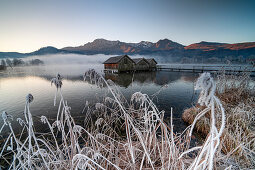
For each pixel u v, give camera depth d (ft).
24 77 79.56
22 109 24.89
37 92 38.83
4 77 80.28
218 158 5.59
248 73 20.27
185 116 18.12
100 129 15.49
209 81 1.99
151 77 69.36
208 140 2.69
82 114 20.92
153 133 6.06
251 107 13.66
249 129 10.48
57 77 4.08
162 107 23.57
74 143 4.95
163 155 5.56
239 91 18.71
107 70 101.71
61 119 4.74
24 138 14.60
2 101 30.42
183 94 32.76
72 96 32.91
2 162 11.07
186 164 5.65
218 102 2.06
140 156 6.59
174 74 81.41
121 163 6.29
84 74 4.25
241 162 6.97
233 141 9.26
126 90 38.81
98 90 38.42
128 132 4.71
